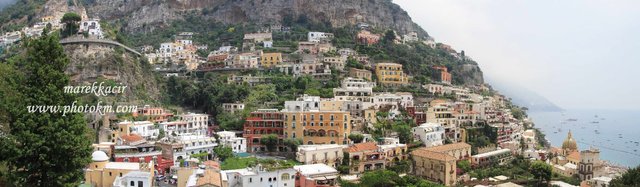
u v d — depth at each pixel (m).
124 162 158.38
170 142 179.88
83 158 101.94
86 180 140.00
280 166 158.00
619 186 147.12
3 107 102.69
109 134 192.50
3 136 101.88
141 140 177.12
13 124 97.19
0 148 94.88
